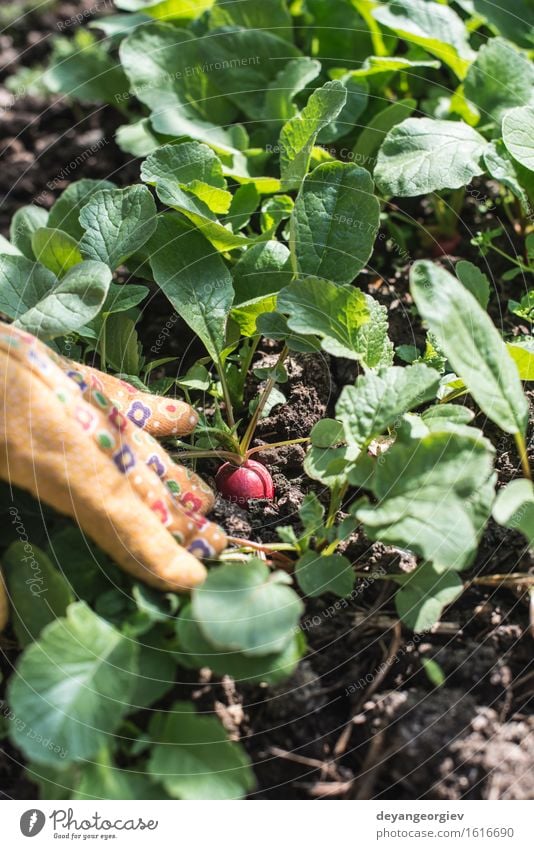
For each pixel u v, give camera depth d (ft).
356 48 2.71
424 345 2.36
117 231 2.10
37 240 2.12
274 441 2.22
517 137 2.21
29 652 1.66
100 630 1.71
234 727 1.83
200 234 2.15
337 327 1.96
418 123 2.27
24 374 1.71
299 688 1.85
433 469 1.80
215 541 1.84
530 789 1.75
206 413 2.27
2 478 1.72
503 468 2.15
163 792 1.69
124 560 1.76
